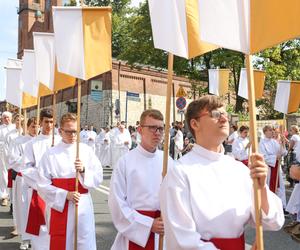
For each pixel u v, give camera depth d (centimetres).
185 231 226
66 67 452
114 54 4028
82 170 449
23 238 612
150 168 368
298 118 1970
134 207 357
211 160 246
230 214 233
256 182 222
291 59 2480
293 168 457
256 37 242
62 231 443
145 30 2695
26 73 718
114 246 362
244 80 868
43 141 572
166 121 334
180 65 2609
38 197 554
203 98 249
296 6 232
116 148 1762
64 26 457
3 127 994
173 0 342
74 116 473
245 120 2173
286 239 672
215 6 254
